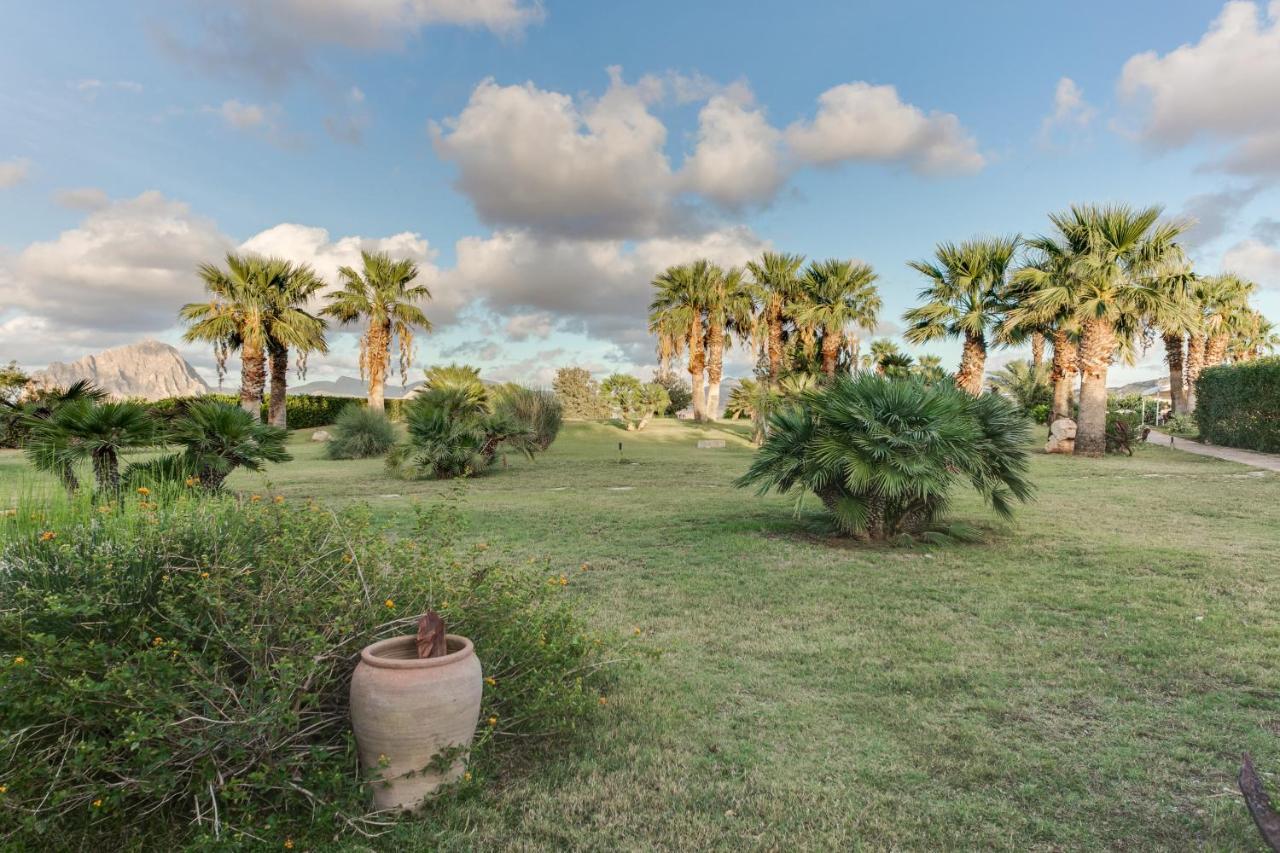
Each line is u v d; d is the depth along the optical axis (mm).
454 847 2445
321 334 28547
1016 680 4090
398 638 2824
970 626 5121
